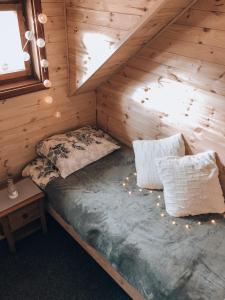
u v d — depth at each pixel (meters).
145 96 2.28
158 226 1.76
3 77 2.09
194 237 1.69
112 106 2.62
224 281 1.44
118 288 1.93
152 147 2.15
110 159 2.41
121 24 1.74
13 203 2.02
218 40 1.69
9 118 2.16
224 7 1.59
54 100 2.40
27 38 1.94
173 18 1.83
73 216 1.92
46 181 2.17
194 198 1.83
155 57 2.07
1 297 1.86
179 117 2.10
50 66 2.23
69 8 2.02
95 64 2.08
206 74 1.82
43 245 2.22
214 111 1.87
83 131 2.61
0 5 1.86
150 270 1.50
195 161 1.92
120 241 1.67
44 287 1.92
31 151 2.42
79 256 2.14
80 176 2.19
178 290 1.40
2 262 2.08
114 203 1.94
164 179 1.91
